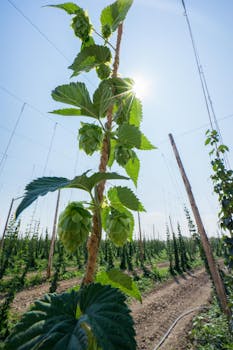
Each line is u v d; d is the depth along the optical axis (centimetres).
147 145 187
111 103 176
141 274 2889
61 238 126
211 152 613
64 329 90
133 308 1575
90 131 163
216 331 807
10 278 2175
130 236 176
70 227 124
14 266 2498
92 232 130
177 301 1764
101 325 89
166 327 1226
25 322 95
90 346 98
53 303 104
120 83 185
